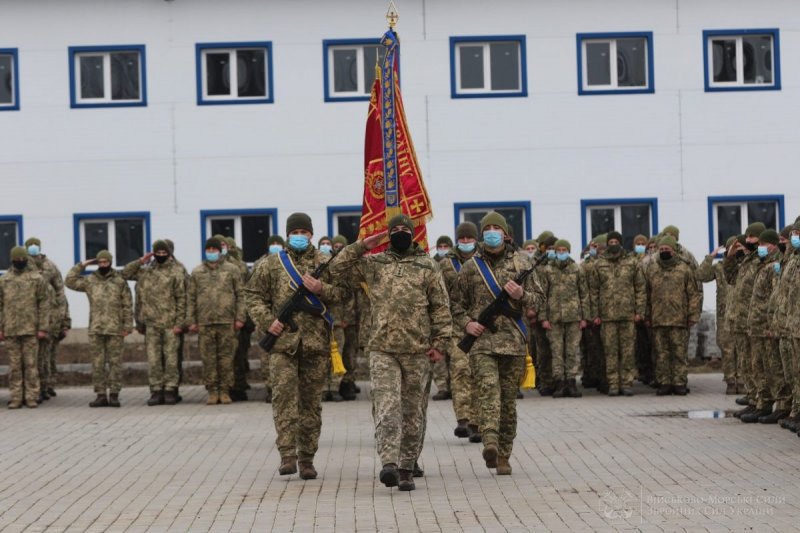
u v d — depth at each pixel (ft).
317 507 33.68
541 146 97.30
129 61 97.60
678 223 97.81
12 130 96.78
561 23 97.55
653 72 97.66
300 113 96.94
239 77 97.60
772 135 98.17
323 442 49.34
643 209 98.32
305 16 96.99
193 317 68.03
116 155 96.94
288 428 38.65
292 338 38.09
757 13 98.17
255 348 86.38
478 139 97.09
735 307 55.98
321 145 96.94
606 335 68.80
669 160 97.71
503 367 38.96
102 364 67.92
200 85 96.99
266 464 43.29
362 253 37.42
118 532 30.71
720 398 65.51
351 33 97.04
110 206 96.84
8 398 73.46
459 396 48.85
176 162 96.99
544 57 97.40
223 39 96.94
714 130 97.91
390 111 44.83
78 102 97.09
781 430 49.57
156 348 68.54
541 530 29.66
